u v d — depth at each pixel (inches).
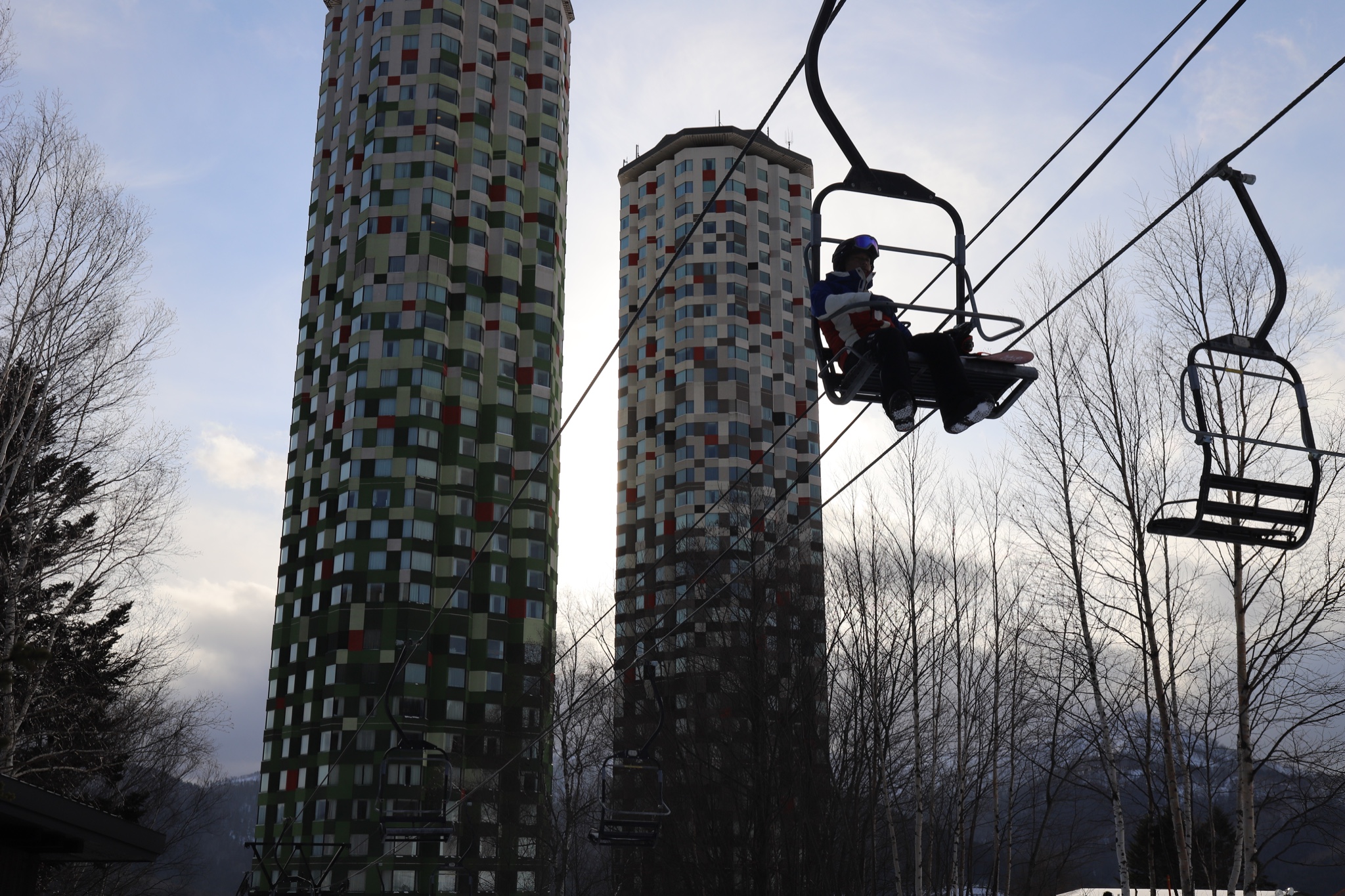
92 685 1175.6
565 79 3275.1
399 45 2952.8
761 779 1320.1
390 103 2908.5
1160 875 1742.1
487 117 2967.5
